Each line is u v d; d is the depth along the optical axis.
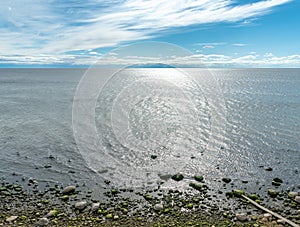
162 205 8.61
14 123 21.22
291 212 8.14
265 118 23.33
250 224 7.41
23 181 10.62
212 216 7.91
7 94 42.72
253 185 10.30
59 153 13.95
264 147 15.19
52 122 21.41
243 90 50.59
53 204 8.70
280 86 60.09
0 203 8.75
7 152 14.24
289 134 18.03
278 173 11.51
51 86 58.28
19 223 7.49
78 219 7.72
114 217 7.78
